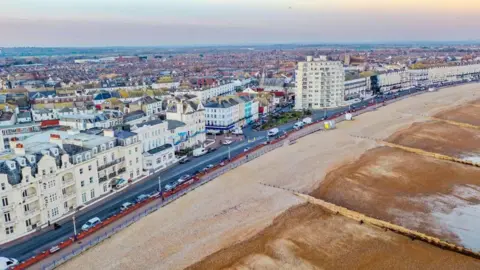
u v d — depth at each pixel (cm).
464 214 9038
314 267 6956
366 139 15312
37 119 17612
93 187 9819
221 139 16100
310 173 11525
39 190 8288
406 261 7125
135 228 8319
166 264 7038
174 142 13900
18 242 7781
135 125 12938
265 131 17438
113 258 7206
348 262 7106
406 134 15975
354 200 9781
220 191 10231
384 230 8244
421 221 8706
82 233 7938
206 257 7250
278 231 8188
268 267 6944
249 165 12256
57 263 6956
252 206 9344
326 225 8462
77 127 14825
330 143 14775
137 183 11069
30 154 8494
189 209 9188
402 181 10956
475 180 11050
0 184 7562
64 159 8931
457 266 6962
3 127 14775
